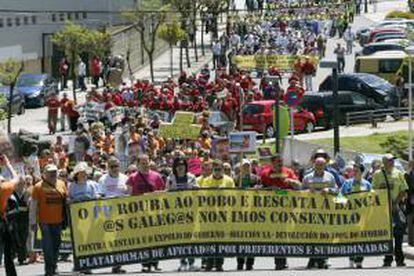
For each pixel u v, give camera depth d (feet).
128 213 91.71
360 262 96.68
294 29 350.84
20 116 246.88
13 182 80.53
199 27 377.50
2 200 80.18
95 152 143.23
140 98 211.00
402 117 216.95
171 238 92.63
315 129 210.38
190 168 127.24
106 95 209.67
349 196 95.09
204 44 374.02
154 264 96.32
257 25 345.72
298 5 367.25
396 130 204.03
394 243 96.73
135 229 91.81
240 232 93.66
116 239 91.45
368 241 95.61
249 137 140.87
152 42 303.68
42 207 87.56
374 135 199.41
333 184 95.09
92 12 319.88
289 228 94.43
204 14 342.44
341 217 95.09
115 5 326.24
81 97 266.98
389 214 95.50
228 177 94.27
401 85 223.92
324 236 94.89
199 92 222.89
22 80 260.42
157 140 161.07
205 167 95.71
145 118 192.03
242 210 93.66
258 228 93.86
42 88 259.19
